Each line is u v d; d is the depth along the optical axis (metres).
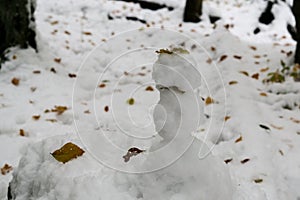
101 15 7.97
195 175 1.65
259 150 3.15
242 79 4.64
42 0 8.28
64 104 4.28
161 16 8.23
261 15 8.38
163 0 8.52
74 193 1.67
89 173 1.80
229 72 4.85
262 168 2.93
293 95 4.25
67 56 5.81
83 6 8.16
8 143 3.46
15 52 5.11
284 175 2.90
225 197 1.69
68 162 1.87
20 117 3.91
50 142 2.12
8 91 4.44
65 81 4.92
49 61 5.32
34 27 5.35
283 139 3.43
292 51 5.75
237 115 3.73
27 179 1.98
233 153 3.17
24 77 4.75
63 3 8.21
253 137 3.33
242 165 2.99
